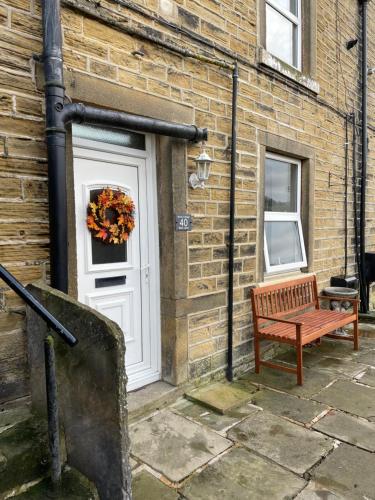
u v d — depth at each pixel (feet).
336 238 18.10
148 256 10.41
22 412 6.98
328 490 6.75
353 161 19.13
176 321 10.29
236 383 11.34
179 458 7.70
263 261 13.42
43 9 7.11
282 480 7.02
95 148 9.02
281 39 14.62
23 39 7.17
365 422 9.09
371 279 19.27
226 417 9.36
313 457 7.70
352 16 18.51
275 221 14.80
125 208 9.53
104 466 5.42
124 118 8.40
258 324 12.20
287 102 14.08
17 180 7.22
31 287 6.67
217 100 11.18
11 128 7.09
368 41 20.31
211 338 11.35
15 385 7.18
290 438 8.41
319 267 16.90
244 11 12.00
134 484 6.95
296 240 15.94
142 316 10.43
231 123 11.63
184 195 10.37
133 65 8.98
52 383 5.35
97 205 9.06
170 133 9.55
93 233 9.15
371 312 19.21
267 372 12.28
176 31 9.91
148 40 9.23
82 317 5.59
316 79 15.78
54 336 6.10
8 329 7.07
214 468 7.38
